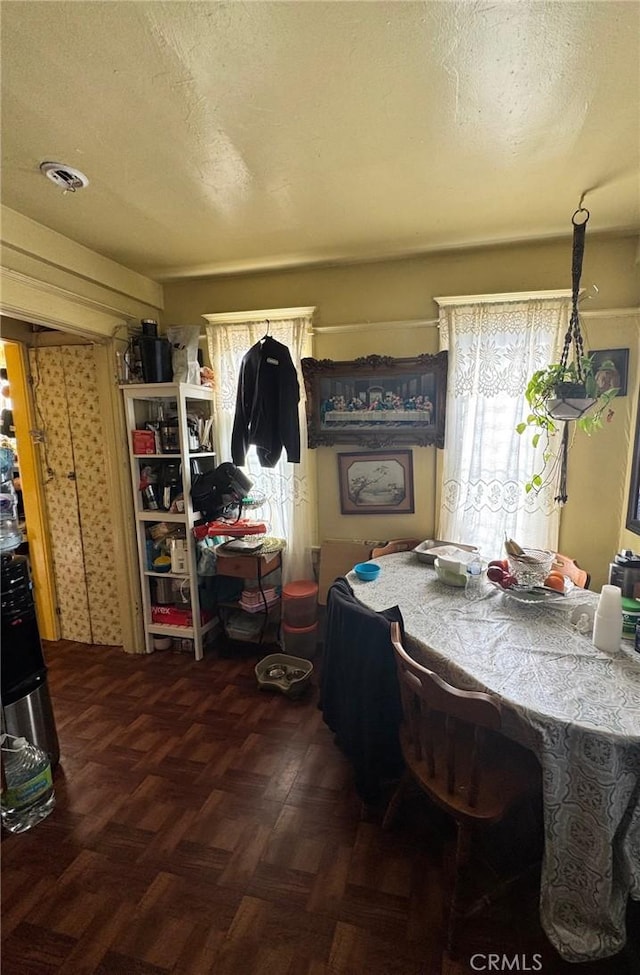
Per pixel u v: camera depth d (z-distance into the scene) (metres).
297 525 2.77
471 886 1.34
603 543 2.40
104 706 2.28
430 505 2.65
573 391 1.76
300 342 2.62
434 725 1.51
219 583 2.87
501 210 1.92
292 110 1.28
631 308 2.21
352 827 1.56
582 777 1.04
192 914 1.28
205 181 1.66
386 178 1.66
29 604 1.79
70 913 1.29
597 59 1.10
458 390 2.45
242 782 1.77
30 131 1.36
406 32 1.03
